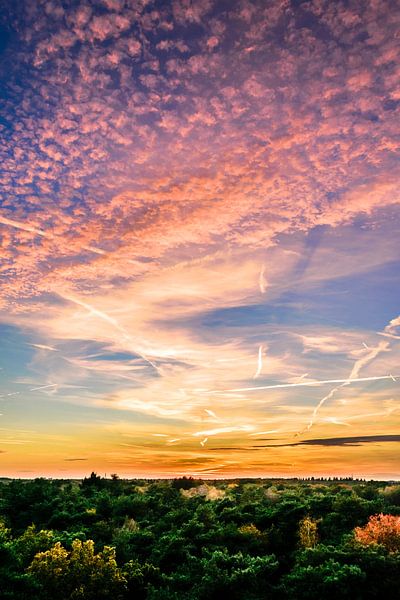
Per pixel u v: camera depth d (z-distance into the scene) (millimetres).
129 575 21203
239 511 37375
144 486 67688
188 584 21891
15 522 36688
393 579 18594
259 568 21438
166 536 28344
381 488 56094
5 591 16875
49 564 18797
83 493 52688
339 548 22391
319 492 61094
